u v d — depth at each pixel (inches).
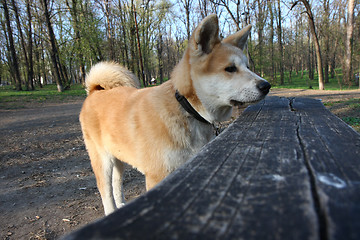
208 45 90.4
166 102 85.9
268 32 1157.7
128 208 25.4
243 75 89.1
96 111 113.8
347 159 38.1
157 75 2081.7
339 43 984.9
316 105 120.0
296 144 48.8
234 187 29.8
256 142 52.7
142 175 169.6
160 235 20.5
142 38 1019.9
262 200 26.2
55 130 302.8
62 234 106.6
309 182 29.9
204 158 42.6
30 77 1016.9
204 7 805.2
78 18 896.9
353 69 950.4
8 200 135.3
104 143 110.4
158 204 26.1
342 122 73.6
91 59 933.2
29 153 216.2
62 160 198.5
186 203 26.2
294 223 21.5
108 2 911.0
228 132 65.5
